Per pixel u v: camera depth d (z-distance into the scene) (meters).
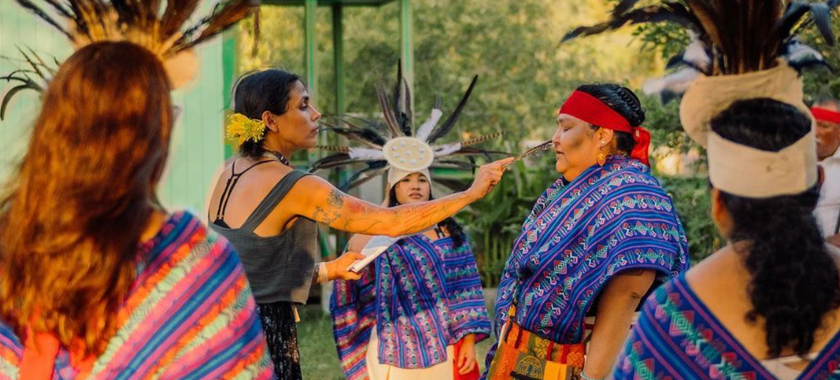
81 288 2.51
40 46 7.78
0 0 7.69
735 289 2.67
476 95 18.64
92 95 2.55
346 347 6.56
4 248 2.59
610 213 4.48
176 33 3.54
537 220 4.73
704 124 2.82
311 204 4.59
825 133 5.28
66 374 2.57
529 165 13.91
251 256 4.57
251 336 2.71
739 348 2.64
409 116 6.62
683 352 2.69
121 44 2.66
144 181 2.60
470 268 6.64
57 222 2.51
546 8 19.06
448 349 6.46
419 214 4.68
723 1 2.82
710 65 2.88
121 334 2.57
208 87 8.41
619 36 18.91
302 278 4.68
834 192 5.04
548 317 4.57
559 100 18.77
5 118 7.47
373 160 6.44
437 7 18.77
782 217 2.65
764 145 2.67
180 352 2.61
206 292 2.64
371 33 18.77
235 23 3.74
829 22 2.90
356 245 6.50
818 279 2.62
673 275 4.51
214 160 8.43
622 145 4.67
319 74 18.56
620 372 2.80
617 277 4.42
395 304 6.39
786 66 2.79
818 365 2.62
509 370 4.65
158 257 2.61
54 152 2.54
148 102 2.60
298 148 4.94
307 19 12.85
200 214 8.34
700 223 11.21
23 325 2.58
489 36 18.81
